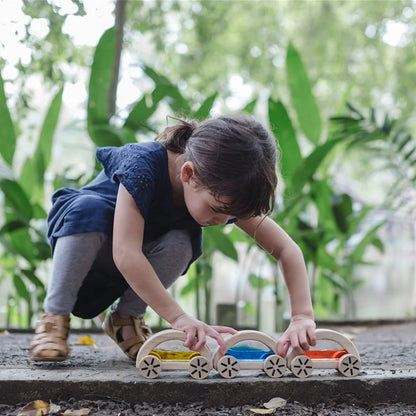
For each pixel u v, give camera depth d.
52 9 3.18
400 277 5.91
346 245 3.30
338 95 7.52
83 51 3.75
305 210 3.04
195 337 1.18
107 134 2.63
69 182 2.76
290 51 2.91
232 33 7.32
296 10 7.53
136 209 1.21
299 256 1.35
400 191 3.30
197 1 6.48
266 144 1.15
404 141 3.09
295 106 2.98
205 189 1.12
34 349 1.29
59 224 1.33
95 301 1.41
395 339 2.19
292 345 1.23
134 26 4.89
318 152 2.63
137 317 1.47
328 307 3.43
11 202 2.63
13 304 3.06
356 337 2.28
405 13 7.25
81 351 1.66
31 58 3.22
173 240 1.35
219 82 6.88
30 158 2.95
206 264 2.82
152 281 1.20
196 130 1.19
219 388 1.20
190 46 6.72
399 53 7.21
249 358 1.28
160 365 1.22
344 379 1.25
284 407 1.20
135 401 1.19
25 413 1.11
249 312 3.26
